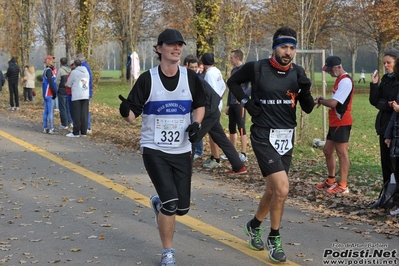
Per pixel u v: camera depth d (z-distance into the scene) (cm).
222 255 878
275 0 4619
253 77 835
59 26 5950
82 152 1864
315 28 3070
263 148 830
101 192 1299
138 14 5525
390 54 1161
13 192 1291
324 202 1240
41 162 1669
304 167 1666
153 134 809
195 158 1753
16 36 5994
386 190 1156
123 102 794
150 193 1297
